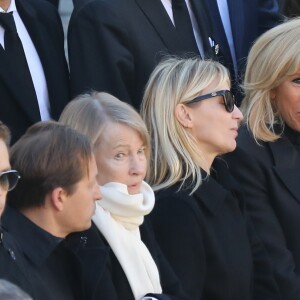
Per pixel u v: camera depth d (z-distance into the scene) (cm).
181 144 1461
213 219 1441
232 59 1983
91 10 1728
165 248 1395
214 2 1975
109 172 1323
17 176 1067
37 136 1185
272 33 1667
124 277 1295
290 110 1670
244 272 1457
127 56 1719
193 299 1387
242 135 1675
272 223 1622
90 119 1336
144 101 1494
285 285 1564
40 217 1177
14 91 1644
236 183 1542
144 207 1320
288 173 1656
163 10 1773
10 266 1091
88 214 1195
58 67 1725
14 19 1688
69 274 1217
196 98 1473
